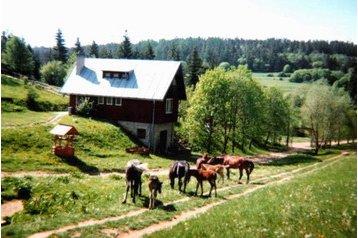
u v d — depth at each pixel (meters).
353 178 26.17
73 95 57.38
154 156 48.62
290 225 14.85
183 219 18.38
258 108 62.16
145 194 25.12
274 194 21.67
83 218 17.72
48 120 50.78
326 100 76.38
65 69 116.69
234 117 60.50
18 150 36.94
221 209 18.66
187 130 59.25
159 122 54.72
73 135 41.72
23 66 100.50
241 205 19.19
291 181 26.89
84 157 40.22
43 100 70.81
